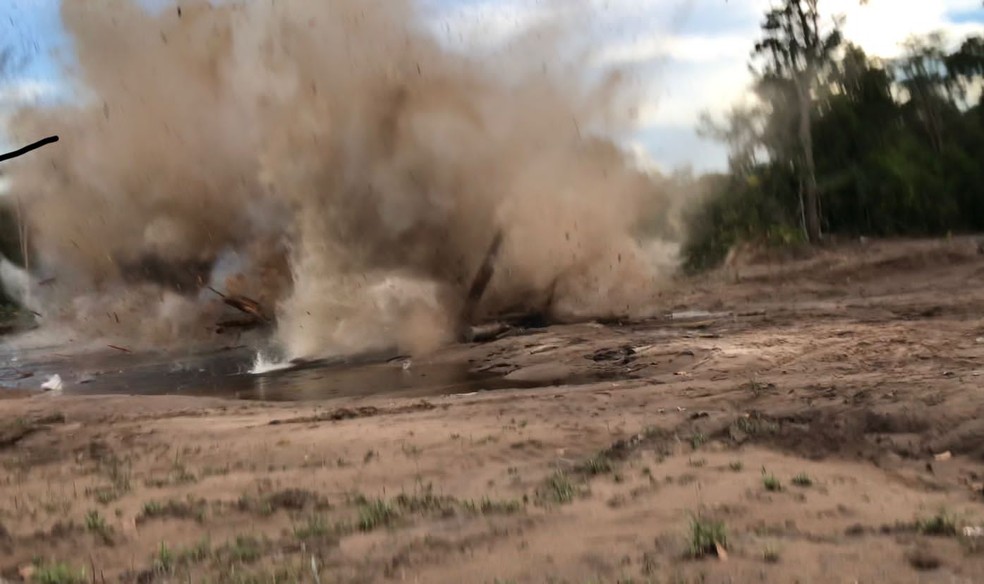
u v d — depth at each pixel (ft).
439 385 47.98
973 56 161.27
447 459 26.96
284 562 17.28
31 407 41.04
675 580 14.49
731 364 43.73
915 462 23.58
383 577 15.89
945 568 14.67
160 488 25.05
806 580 14.23
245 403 43.34
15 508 23.36
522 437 29.30
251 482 25.18
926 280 87.15
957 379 31.83
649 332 59.31
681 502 20.03
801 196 137.39
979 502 19.65
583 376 46.78
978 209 142.41
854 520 18.15
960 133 156.66
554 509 20.11
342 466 26.71
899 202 138.51
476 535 18.20
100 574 17.44
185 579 16.60
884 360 41.19
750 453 25.14
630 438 28.14
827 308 67.92
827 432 26.40
